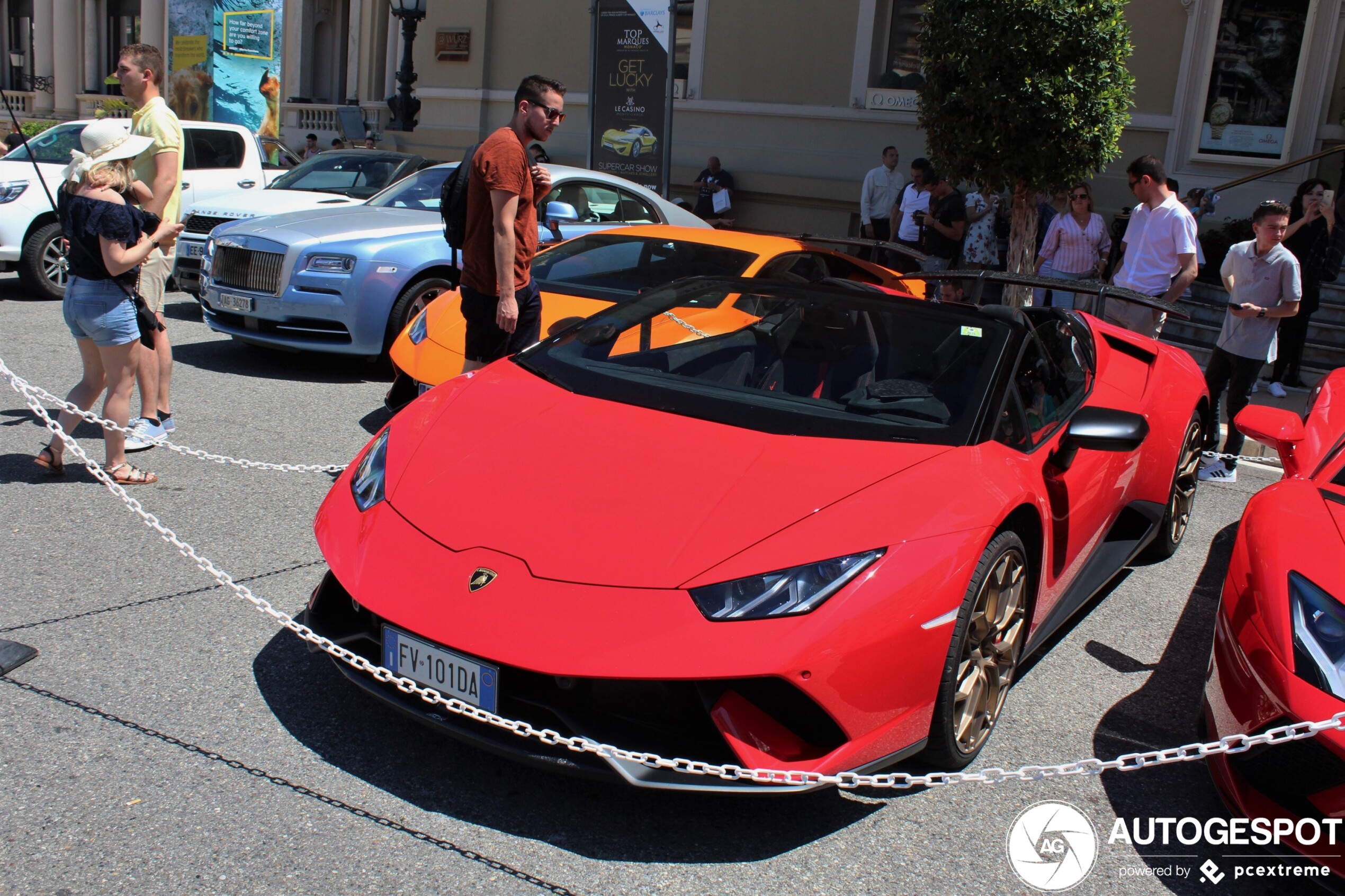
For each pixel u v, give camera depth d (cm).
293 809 257
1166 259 674
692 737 256
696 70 1508
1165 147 1212
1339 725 244
